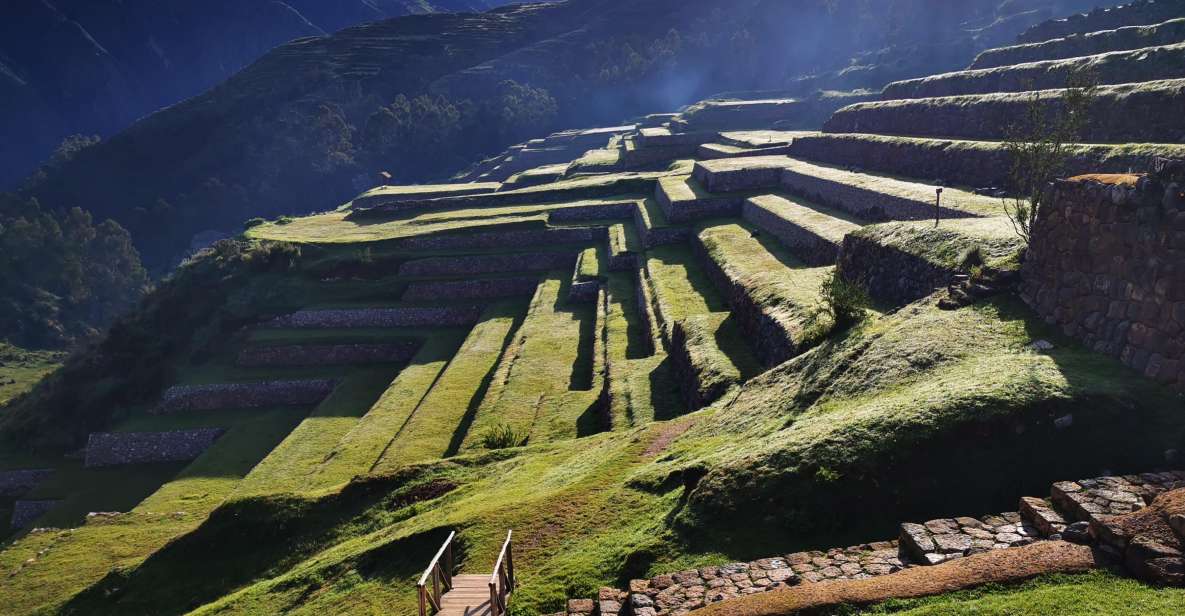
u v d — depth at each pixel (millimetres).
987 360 16703
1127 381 14508
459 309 67875
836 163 64188
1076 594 9531
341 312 70062
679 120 131500
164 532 37281
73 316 136750
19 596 31344
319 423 48531
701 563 13609
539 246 77062
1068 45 55156
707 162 74688
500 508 20156
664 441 22391
